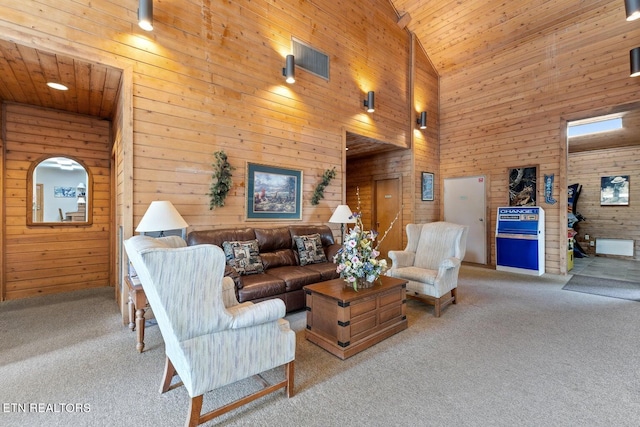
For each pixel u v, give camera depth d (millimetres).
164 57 3041
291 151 4141
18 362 2166
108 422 1571
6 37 2275
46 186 3918
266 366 1682
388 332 2619
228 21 3508
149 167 2963
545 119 5215
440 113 6750
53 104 3754
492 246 5891
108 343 2471
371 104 5012
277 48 3979
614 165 6820
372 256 2570
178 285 1361
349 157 7152
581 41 4793
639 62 3912
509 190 5668
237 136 3598
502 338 2607
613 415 1627
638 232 6547
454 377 2000
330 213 4648
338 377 2002
